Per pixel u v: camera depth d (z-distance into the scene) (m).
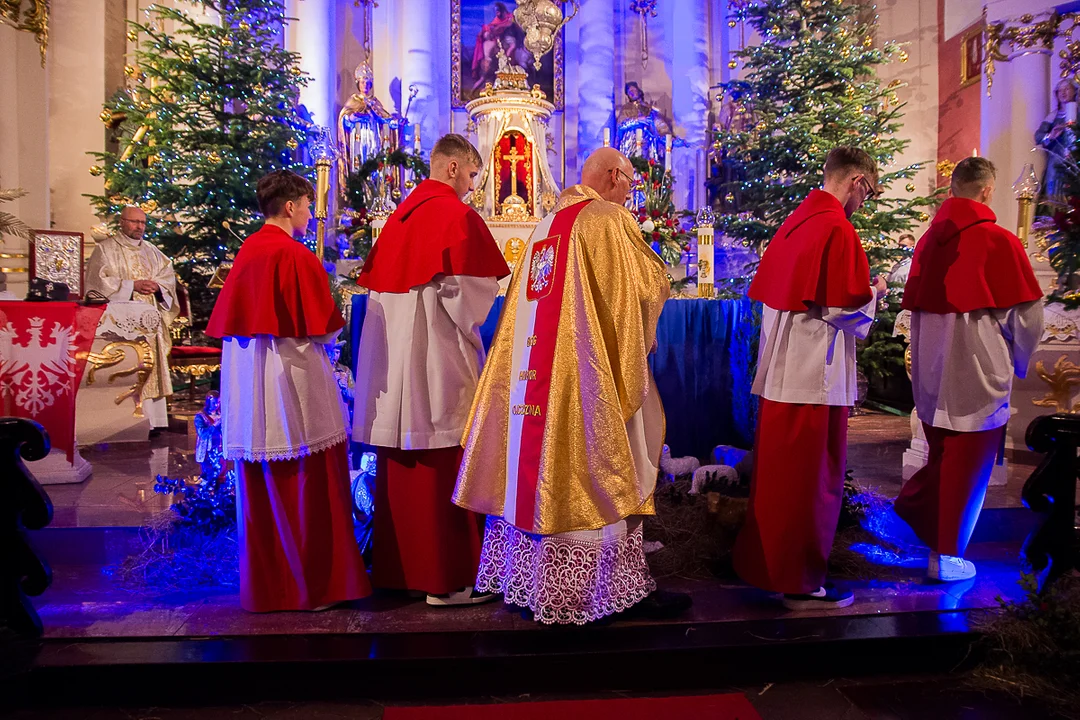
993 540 4.02
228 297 3.01
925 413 3.46
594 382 2.83
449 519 3.15
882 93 8.96
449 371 3.12
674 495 4.01
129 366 5.71
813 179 8.61
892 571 3.55
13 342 4.45
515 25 11.91
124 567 3.53
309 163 10.10
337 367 4.28
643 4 12.02
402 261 3.13
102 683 2.60
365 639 2.82
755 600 3.21
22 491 2.77
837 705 2.62
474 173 3.38
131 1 9.75
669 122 12.02
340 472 3.14
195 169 8.14
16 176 6.52
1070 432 3.05
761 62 9.34
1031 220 5.36
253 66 8.54
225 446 3.07
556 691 2.69
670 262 6.73
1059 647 2.79
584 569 2.85
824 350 2.98
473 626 2.94
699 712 2.52
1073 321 5.03
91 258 6.61
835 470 3.08
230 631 2.88
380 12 11.62
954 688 2.73
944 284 3.34
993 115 6.54
